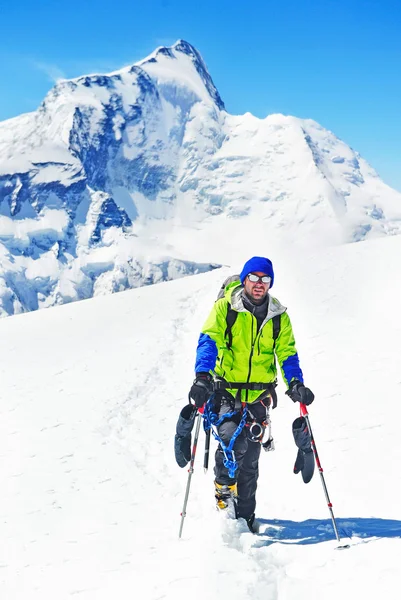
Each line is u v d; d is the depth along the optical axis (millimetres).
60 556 4656
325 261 18953
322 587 3504
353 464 6402
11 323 17188
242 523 4738
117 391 10180
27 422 8773
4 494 6215
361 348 10773
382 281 15570
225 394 4754
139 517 5543
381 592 3299
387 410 7859
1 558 4715
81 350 13242
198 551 4160
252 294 4629
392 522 4738
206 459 4734
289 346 4785
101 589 3895
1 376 11594
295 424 4613
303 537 4562
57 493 6207
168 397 10008
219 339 4664
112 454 7488
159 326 14883
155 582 3791
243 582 3564
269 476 6609
